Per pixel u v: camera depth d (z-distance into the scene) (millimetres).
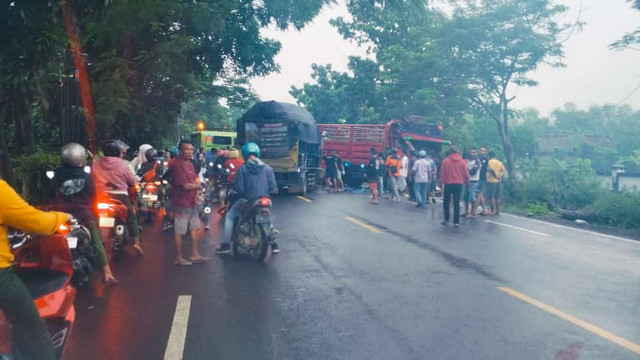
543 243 10250
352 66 41594
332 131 27375
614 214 13633
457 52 29938
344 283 6742
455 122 33750
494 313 5555
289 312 5516
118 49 17891
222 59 23219
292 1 22750
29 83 8328
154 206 11531
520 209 17094
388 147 24516
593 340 4801
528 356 4391
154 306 5684
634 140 68062
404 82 32312
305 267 7664
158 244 9422
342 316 5395
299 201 18078
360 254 8695
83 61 14734
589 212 14562
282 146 19703
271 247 8781
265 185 8156
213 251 8828
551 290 6562
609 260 8633
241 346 4551
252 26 22703
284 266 7723
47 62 8234
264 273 7258
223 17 19125
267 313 5477
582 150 66312
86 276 6441
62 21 8336
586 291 6547
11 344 2910
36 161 11859
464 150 32594
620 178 41344
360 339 4742
